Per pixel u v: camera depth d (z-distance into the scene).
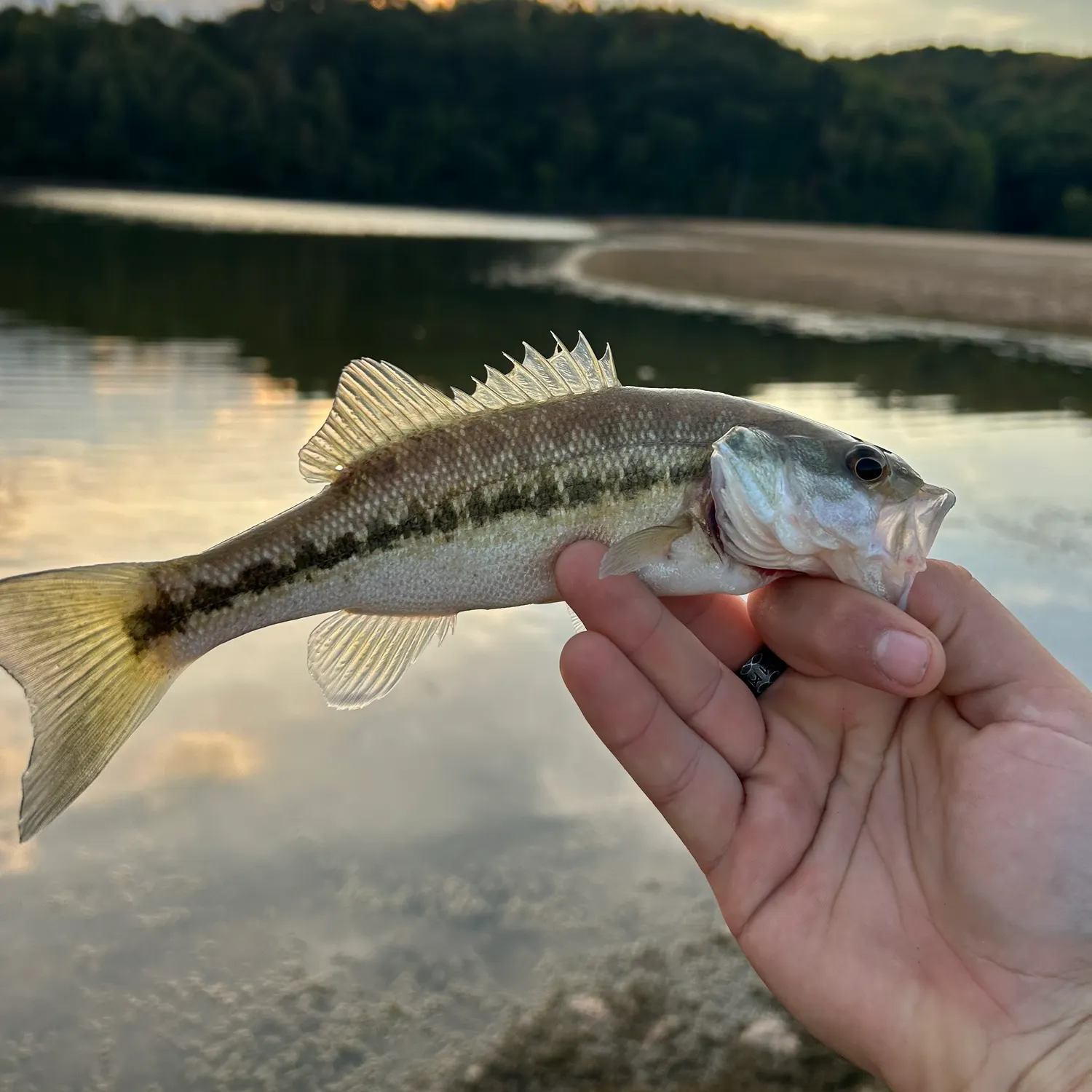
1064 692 0.26
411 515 0.31
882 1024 0.25
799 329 1.78
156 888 0.39
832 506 0.30
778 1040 0.35
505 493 0.30
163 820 0.42
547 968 0.37
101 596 0.29
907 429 1.03
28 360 1.18
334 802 0.43
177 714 0.49
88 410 0.95
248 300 1.85
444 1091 0.33
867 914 0.26
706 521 0.31
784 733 0.29
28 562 0.59
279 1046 0.34
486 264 2.84
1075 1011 0.23
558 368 0.32
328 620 0.31
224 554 0.30
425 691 0.51
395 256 2.94
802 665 0.29
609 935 0.38
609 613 0.28
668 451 0.31
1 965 0.36
